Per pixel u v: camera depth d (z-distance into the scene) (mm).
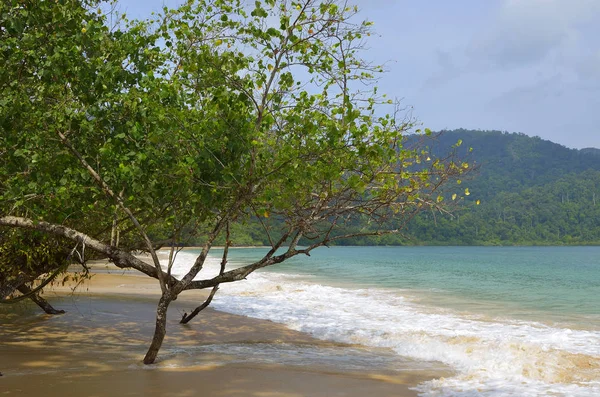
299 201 8227
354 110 7254
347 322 13742
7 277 9859
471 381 7863
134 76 7977
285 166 7027
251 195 7391
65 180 7219
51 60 6891
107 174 7500
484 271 38406
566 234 165250
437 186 7727
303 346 10711
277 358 9211
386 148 7344
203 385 7035
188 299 18344
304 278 29859
